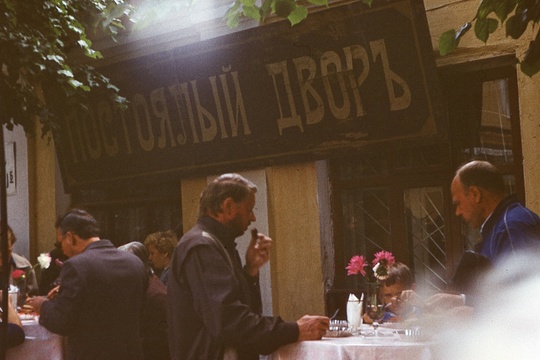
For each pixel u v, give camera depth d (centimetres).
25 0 742
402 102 696
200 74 818
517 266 320
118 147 903
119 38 882
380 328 443
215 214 318
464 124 692
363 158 754
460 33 327
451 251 701
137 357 400
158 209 922
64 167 959
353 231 761
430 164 714
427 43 671
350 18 704
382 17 686
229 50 788
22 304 604
